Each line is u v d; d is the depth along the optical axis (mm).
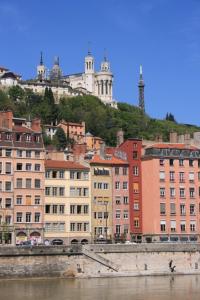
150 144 184250
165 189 169625
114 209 166375
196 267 146500
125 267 139125
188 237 169625
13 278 126562
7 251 126625
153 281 127812
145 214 169500
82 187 162750
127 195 168875
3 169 154250
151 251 142500
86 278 132875
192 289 113188
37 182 157625
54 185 159625
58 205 159125
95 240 160500
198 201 173625
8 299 97062
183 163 173375
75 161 169000
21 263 127875
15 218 153500
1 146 154250
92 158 167750
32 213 155625
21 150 157125
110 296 101875
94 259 135875
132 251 140375
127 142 172125
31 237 154375
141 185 171500
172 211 169375
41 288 112375
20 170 156250
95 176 165125
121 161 170000
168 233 167375
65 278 131125
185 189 172250
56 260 131750
